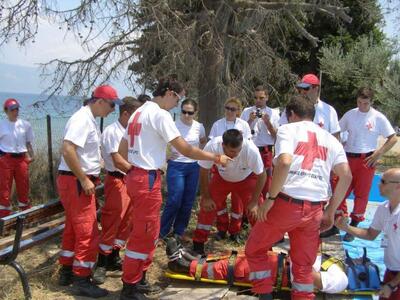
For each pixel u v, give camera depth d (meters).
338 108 21.34
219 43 7.67
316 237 3.90
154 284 4.93
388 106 17.22
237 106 6.16
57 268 5.24
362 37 20.55
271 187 3.72
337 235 6.52
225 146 4.80
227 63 8.06
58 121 8.52
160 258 5.64
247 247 4.14
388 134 6.19
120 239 5.31
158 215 4.28
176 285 4.89
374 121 6.21
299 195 3.76
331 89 20.62
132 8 6.84
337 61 19.20
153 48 7.35
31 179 8.78
